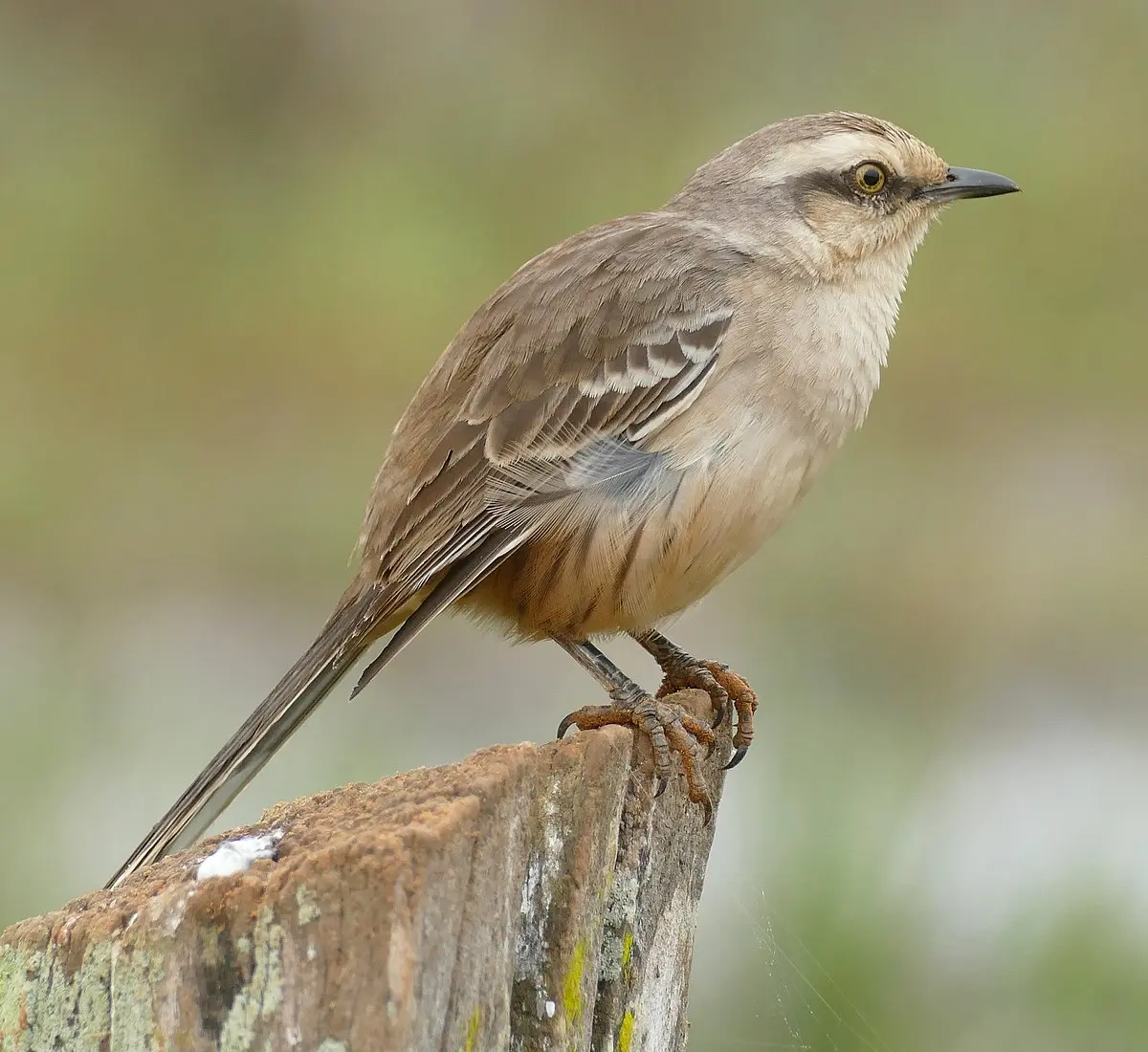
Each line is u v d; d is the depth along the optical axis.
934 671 15.58
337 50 25.48
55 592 17.17
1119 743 14.43
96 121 24.70
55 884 11.10
